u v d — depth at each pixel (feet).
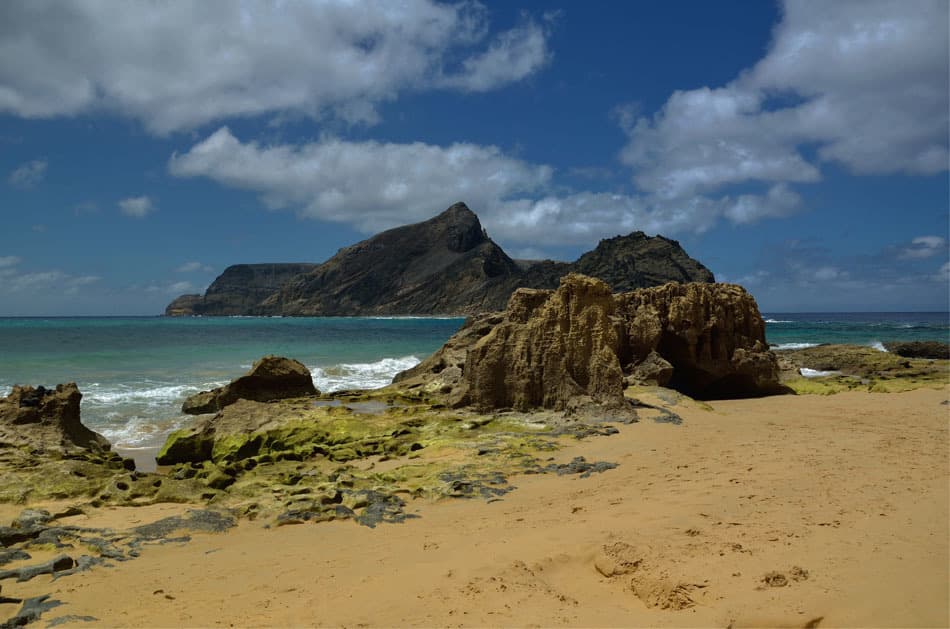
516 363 68.90
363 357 154.81
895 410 68.39
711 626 19.48
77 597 23.75
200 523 33.63
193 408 78.59
